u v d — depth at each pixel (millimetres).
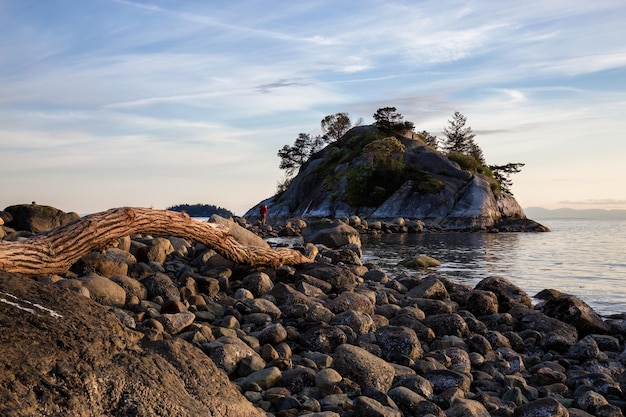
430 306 12305
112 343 5020
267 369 7066
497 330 11773
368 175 93000
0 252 8266
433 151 98312
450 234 64812
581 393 7891
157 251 14109
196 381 5219
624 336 11828
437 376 7637
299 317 10352
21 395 4062
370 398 6520
